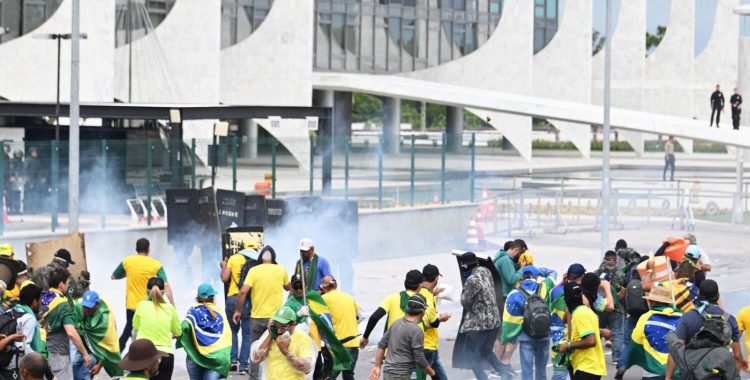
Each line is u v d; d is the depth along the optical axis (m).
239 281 31.80
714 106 96.50
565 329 27.38
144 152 49.75
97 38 83.50
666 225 75.31
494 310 28.78
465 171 63.62
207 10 94.50
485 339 28.81
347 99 119.81
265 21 104.69
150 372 19.52
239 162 52.03
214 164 51.12
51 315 25.56
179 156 50.69
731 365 23.16
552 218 78.06
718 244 66.31
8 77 84.31
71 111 41.72
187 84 94.69
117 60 96.88
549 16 147.50
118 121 76.88
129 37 90.19
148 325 25.44
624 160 134.00
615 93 143.62
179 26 94.88
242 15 109.81
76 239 35.06
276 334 23.55
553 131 180.38
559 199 77.62
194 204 46.22
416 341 24.58
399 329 24.73
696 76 150.12
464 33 132.75
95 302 26.66
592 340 25.23
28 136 67.81
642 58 143.75
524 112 105.38
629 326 31.42
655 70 147.62
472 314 28.73
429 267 27.11
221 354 26.77
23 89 84.19
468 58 127.06
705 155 147.38
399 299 26.81
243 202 46.72
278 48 104.44
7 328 23.19
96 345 26.89
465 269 29.22
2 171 45.59
